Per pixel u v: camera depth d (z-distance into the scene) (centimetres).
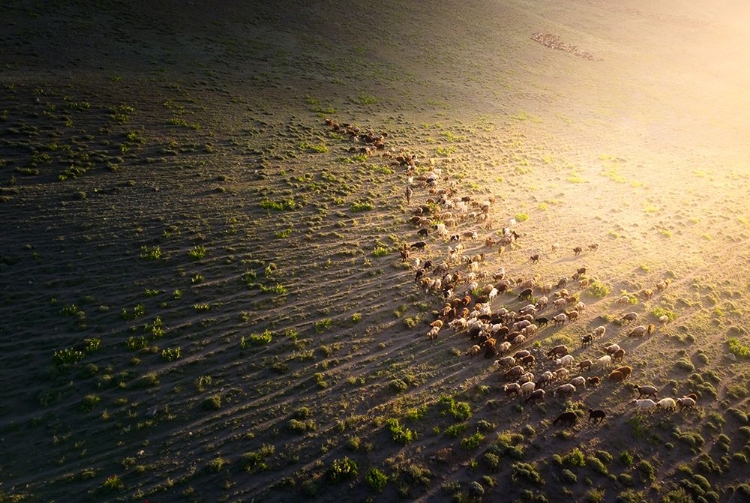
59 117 4431
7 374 2103
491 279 3153
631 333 2742
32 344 2267
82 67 5566
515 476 1902
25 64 5294
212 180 3962
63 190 3478
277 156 4569
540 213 4228
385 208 3947
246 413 2061
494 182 4797
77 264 2814
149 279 2780
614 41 12262
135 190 3641
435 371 2373
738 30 14938
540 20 12481
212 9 8356
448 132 6044
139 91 5322
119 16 7169
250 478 1803
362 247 3347
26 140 3984
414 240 3522
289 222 3534
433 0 11731
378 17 10062
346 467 1842
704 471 2036
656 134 7162
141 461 1827
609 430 2164
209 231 3297
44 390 2047
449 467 1919
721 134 7531
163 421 1984
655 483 1961
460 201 4109
